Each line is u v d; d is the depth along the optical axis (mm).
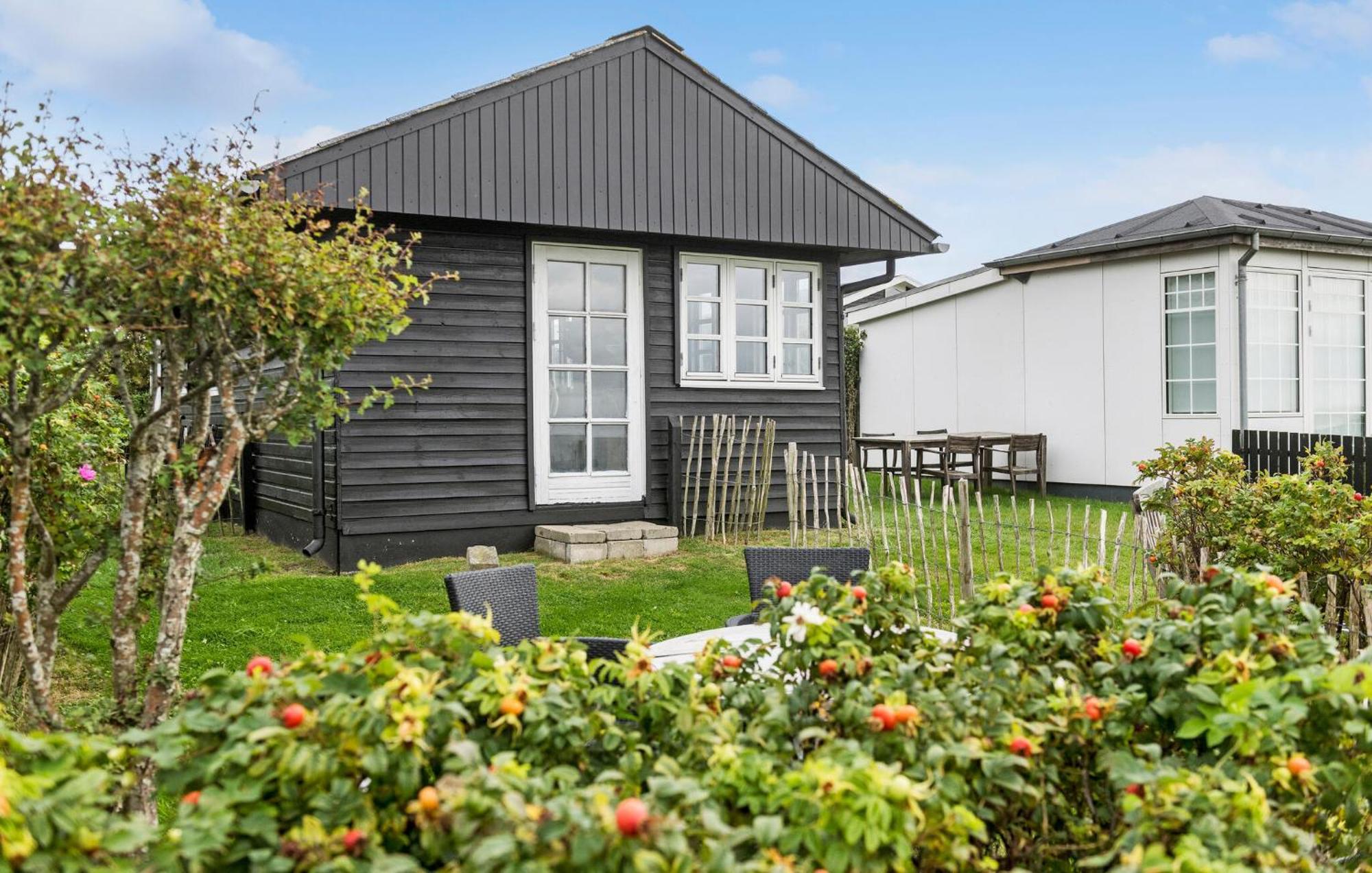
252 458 11719
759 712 2215
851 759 1839
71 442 3834
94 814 1554
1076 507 12734
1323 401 13336
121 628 2941
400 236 9047
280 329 2924
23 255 2502
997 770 1974
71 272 2676
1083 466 14000
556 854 1465
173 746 1829
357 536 8836
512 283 9570
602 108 9703
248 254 2781
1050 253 14016
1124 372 13453
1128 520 11523
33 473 3578
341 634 6469
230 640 6285
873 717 2000
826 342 11266
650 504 10219
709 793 1754
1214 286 12430
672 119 10070
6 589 3836
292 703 1931
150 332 2896
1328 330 13391
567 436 9906
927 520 11508
